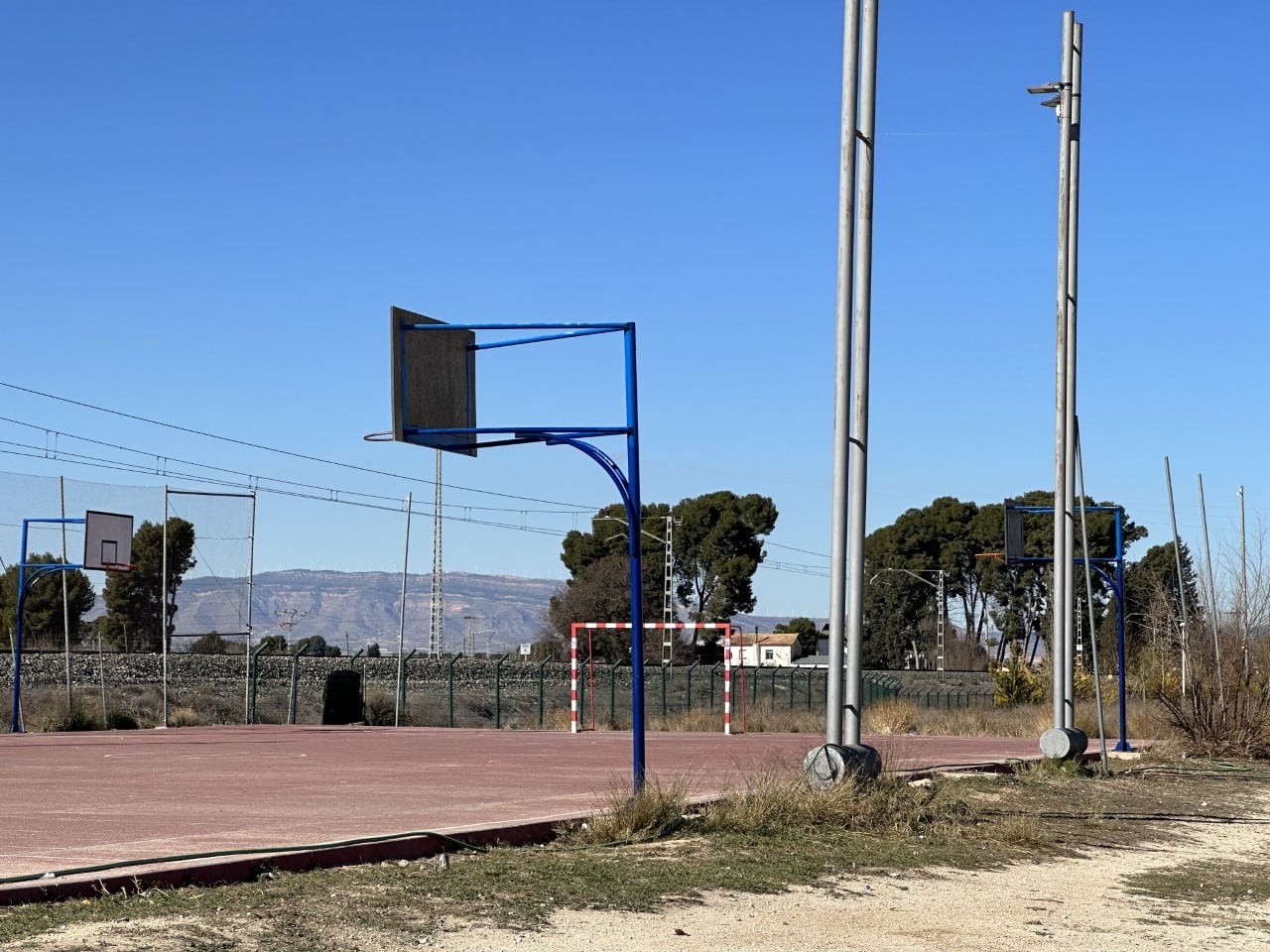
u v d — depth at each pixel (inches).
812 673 2324.1
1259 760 1099.9
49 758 944.9
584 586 3592.5
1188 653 1180.5
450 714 1598.2
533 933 346.9
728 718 1423.5
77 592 1652.3
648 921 370.0
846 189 629.0
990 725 1668.3
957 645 4045.3
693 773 814.5
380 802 619.2
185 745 1114.7
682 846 488.4
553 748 1106.1
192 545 1487.5
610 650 3464.6
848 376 625.9
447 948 326.0
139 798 635.5
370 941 325.7
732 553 4005.9
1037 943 379.2
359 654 2017.7
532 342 573.0
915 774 756.0
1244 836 642.8
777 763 741.9
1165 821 676.1
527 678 2416.3
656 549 3919.8
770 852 486.6
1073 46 909.8
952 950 363.6
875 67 636.7
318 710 1851.6
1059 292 899.4
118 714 1419.8
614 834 499.5
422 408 570.6
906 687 2559.1
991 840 558.3
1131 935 398.0
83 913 333.4
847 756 598.2
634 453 554.6
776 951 347.6
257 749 1064.8
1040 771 863.1
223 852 409.7
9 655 1601.9
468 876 407.5
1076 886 475.2
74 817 549.6
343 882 388.8
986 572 4050.2
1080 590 2368.4
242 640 1519.4
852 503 629.9
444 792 674.8
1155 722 1374.3
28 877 365.1
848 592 627.5
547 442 564.4
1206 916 433.7
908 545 4148.6
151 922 327.6
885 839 536.4
